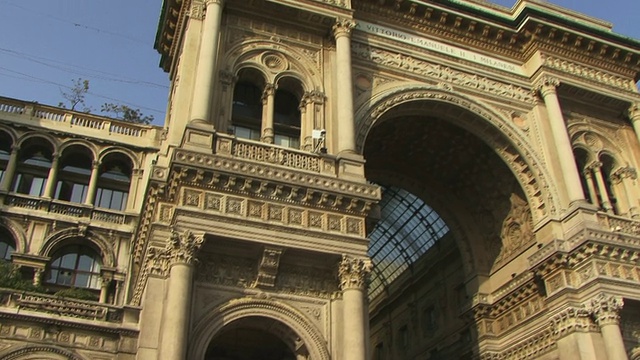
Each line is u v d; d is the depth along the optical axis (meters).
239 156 23.33
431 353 39.28
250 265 22.34
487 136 32.66
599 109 35.09
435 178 37.81
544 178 31.11
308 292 22.59
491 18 33.81
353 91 29.22
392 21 32.44
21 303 22.27
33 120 35.84
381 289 48.81
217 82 25.97
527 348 30.70
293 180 23.00
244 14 28.50
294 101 28.69
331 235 22.72
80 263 33.72
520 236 33.47
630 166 33.75
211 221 21.39
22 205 33.44
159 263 21.53
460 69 32.69
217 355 26.23
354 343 20.91
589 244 27.36
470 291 35.56
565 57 34.81
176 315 19.31
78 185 36.06
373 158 36.44
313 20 29.14
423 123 33.50
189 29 27.36
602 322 26.12
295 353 22.25
